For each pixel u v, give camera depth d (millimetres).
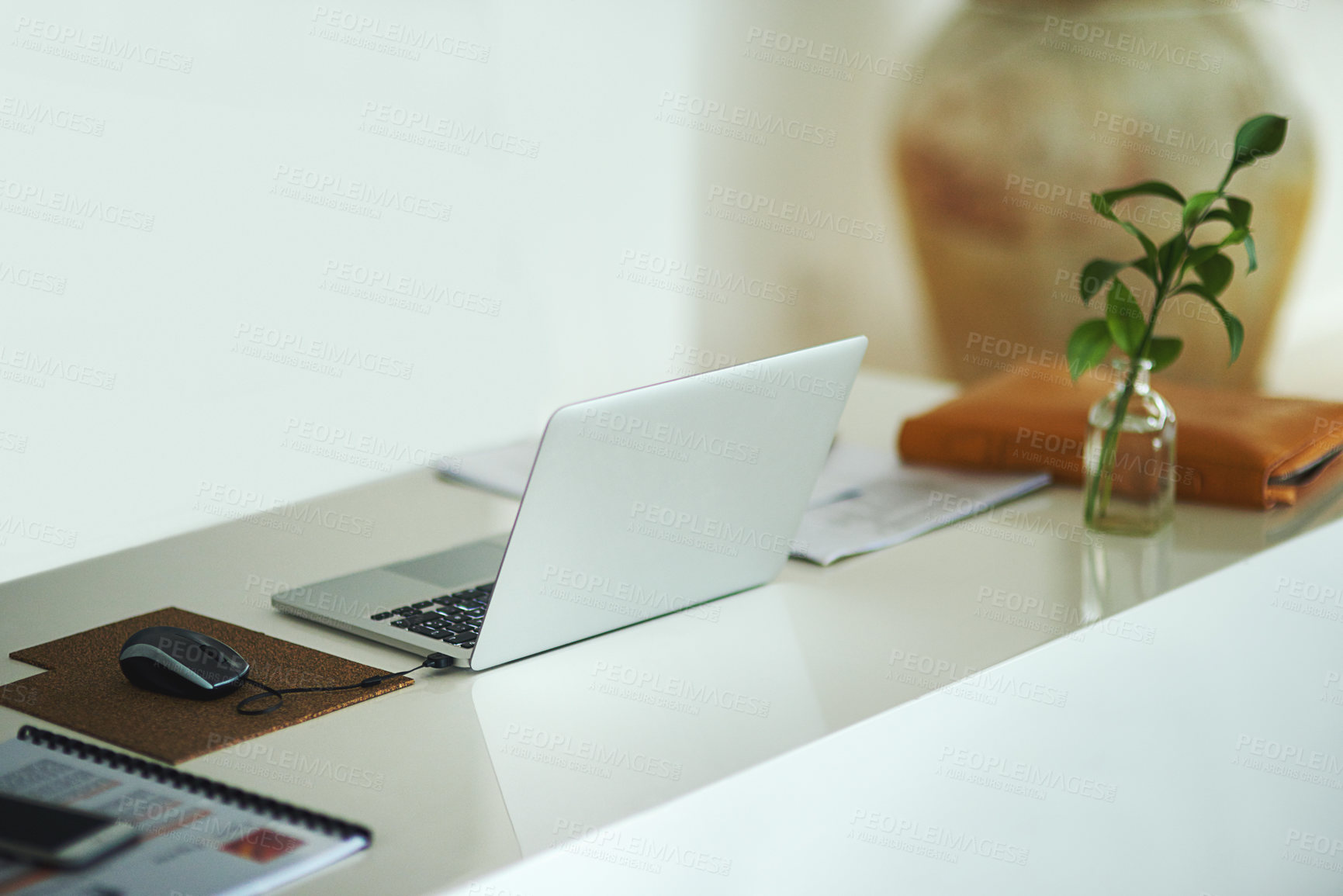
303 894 785
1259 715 1466
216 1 2594
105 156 2521
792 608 1286
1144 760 1315
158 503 2730
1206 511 1572
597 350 3393
